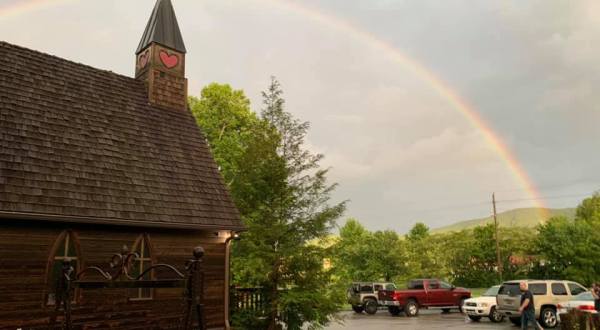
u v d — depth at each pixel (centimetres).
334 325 1988
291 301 1373
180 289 1212
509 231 5147
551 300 1869
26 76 1174
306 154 1562
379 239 3956
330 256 1497
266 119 1579
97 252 1063
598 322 1214
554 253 3856
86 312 1020
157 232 1189
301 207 1522
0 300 903
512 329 1845
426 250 4719
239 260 1431
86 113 1230
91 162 1124
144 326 1120
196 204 1280
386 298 2538
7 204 906
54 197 988
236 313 1425
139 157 1253
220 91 2761
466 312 2220
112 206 1077
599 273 3719
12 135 1025
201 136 1523
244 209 1533
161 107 1477
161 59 1511
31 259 959
